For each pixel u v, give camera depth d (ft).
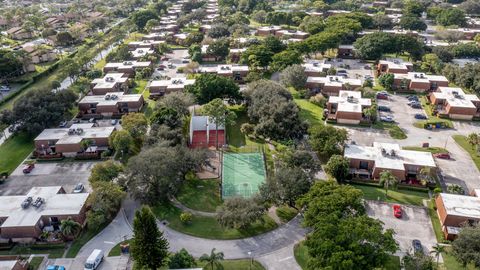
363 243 200.85
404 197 288.10
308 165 289.33
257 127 358.84
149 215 206.39
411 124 405.39
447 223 246.68
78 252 240.53
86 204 269.03
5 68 531.50
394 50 602.03
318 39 602.44
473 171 320.91
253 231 256.52
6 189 305.73
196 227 261.65
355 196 231.50
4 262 217.56
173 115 363.97
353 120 402.93
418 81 486.38
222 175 319.88
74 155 354.33
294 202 264.52
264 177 315.99
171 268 210.79
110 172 295.48
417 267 202.39
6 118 376.89
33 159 351.67
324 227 204.54
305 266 225.56
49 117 386.73
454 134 384.27
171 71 580.71
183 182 310.24
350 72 565.94
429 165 304.91
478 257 200.13
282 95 407.23
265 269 224.33
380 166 305.32
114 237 252.83
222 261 230.48
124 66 568.00
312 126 373.61
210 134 392.27
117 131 350.43
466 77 481.87
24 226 244.42
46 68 603.26
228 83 426.10
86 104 439.22
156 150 286.05
